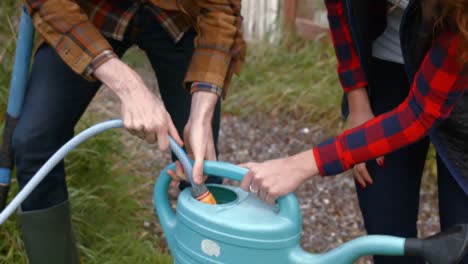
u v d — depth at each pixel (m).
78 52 1.61
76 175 2.65
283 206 1.50
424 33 1.40
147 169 3.29
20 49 1.78
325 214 3.14
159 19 1.84
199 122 1.69
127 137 3.45
